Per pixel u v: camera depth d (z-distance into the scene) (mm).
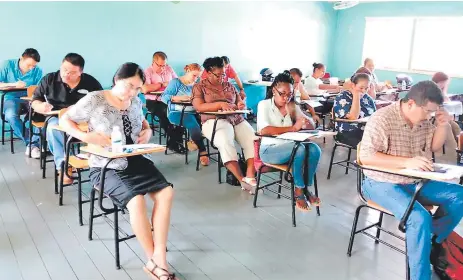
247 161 3311
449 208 1940
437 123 2057
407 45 7074
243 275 2047
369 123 1994
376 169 1849
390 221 2740
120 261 2129
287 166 2635
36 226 2508
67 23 4840
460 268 1939
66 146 2473
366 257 2254
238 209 2889
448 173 1737
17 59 4383
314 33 7488
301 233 2537
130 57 5398
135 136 2219
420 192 1978
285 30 6992
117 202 1983
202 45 6031
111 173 2035
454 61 6570
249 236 2477
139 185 1986
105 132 2076
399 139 1973
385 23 7262
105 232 2453
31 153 3969
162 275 1889
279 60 7055
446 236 1991
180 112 3908
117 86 2051
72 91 3189
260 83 6051
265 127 2672
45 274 1994
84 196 3004
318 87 5883
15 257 2139
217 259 2195
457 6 6320
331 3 7578
